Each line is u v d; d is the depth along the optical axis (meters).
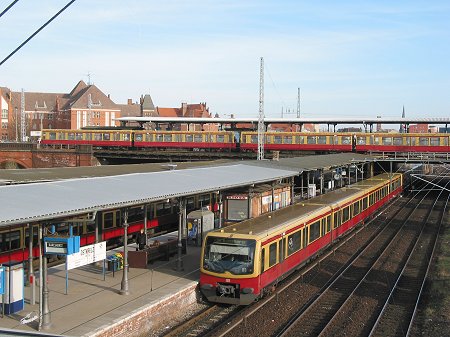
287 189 33.75
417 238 32.69
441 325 16.55
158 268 21.17
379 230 35.69
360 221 34.72
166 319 16.83
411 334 15.98
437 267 24.47
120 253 21.47
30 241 16.31
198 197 36.53
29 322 14.48
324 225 25.66
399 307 18.69
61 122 133.62
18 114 133.88
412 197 58.88
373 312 18.08
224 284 18.11
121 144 79.25
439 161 57.69
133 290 17.70
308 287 21.08
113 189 17.45
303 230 22.45
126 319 14.79
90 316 14.91
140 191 17.84
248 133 71.81
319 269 24.12
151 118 81.62
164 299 16.69
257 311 17.94
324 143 67.62
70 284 18.44
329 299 19.48
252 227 19.69
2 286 15.04
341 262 25.78
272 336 15.60
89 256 17.67
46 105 140.38
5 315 15.17
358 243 30.75
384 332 16.08
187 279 19.34
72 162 78.19
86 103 128.75
